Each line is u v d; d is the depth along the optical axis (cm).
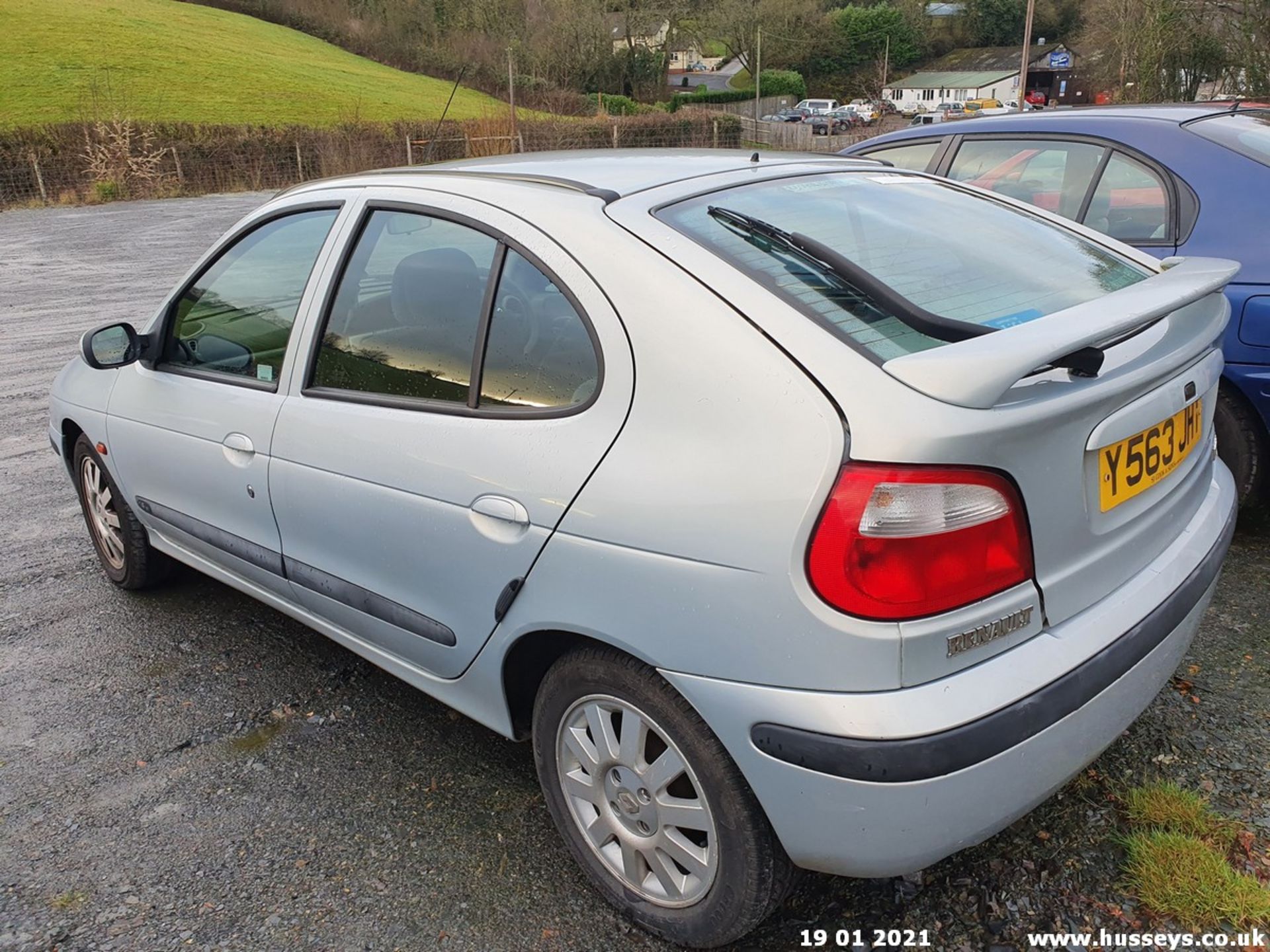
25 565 429
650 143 4266
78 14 4862
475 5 5519
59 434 400
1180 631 209
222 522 310
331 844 247
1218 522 235
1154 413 202
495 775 274
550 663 231
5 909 229
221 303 310
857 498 164
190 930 220
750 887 192
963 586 168
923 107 7400
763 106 6988
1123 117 419
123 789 272
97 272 1404
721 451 179
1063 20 7419
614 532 190
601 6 5647
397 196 259
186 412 314
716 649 178
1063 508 182
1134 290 207
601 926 218
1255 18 1958
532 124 3800
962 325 186
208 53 4772
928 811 168
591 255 208
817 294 193
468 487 219
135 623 371
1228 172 374
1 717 310
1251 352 352
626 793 209
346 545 258
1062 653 182
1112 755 260
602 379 199
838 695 168
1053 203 428
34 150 2744
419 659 254
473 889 230
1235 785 246
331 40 6141
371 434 245
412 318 244
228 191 3088
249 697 317
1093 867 224
